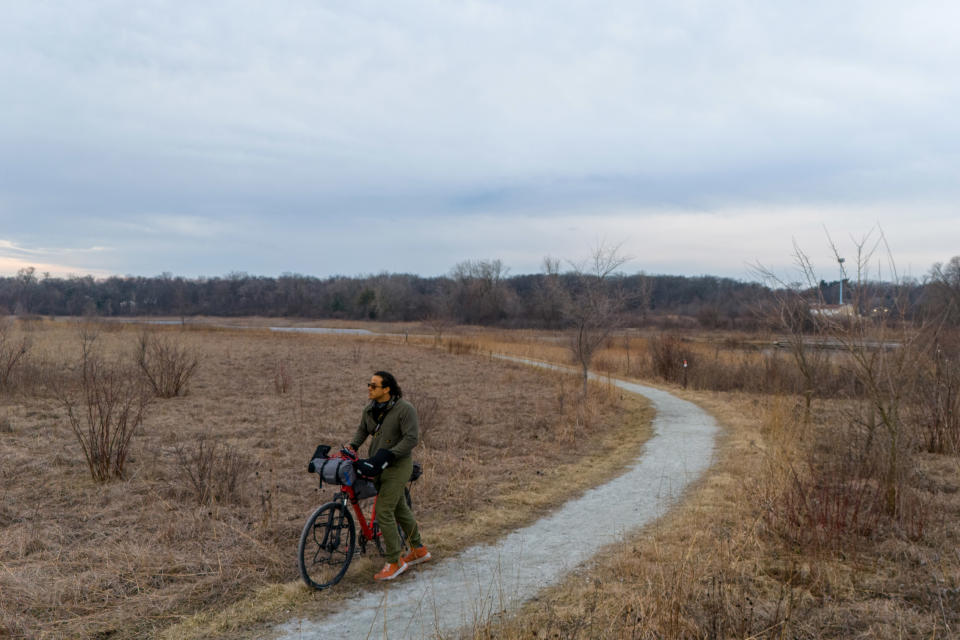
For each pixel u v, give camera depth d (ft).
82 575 16.12
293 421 39.19
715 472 29.60
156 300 388.78
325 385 57.00
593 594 15.75
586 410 47.11
